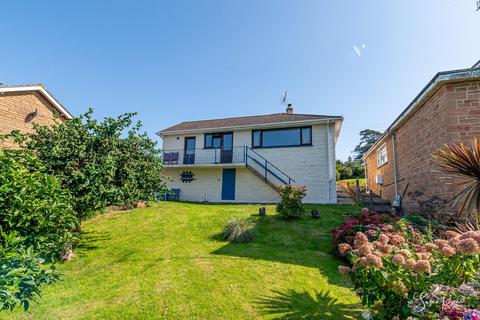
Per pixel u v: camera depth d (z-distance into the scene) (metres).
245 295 3.80
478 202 4.57
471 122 5.83
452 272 2.46
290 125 14.03
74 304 3.64
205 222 8.39
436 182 6.63
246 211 10.00
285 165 13.87
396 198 9.95
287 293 3.86
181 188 15.71
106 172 5.68
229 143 15.47
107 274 4.79
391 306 2.51
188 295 3.82
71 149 5.77
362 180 24.23
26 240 3.35
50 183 4.06
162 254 5.75
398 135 10.30
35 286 2.54
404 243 3.34
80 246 6.44
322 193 12.98
